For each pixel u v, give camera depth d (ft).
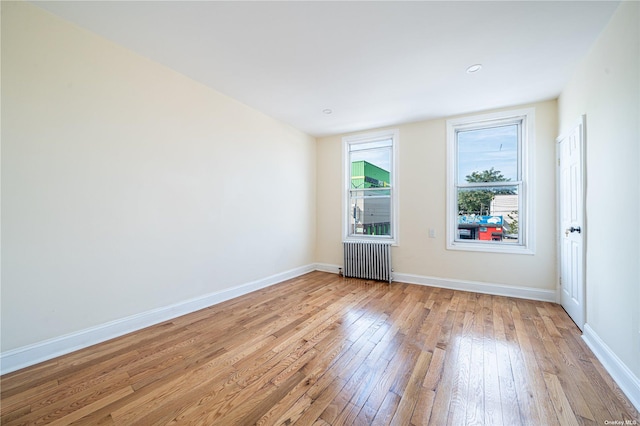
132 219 8.00
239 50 7.82
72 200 6.82
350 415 4.73
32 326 6.24
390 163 14.58
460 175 12.90
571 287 9.05
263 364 6.34
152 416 4.71
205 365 6.29
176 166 9.14
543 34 6.93
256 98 11.05
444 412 4.79
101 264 7.36
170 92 8.93
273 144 13.30
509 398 5.14
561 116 10.10
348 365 6.29
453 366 6.23
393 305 10.33
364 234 15.38
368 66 8.57
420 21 6.52
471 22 6.53
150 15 6.41
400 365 6.28
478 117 12.14
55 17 6.50
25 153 6.11
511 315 9.29
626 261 5.55
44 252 6.39
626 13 5.59
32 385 5.49
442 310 9.79
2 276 5.85
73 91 6.81
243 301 10.80
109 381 5.67
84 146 7.01
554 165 10.73
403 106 11.64
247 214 11.91
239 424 4.53
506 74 8.95
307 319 8.99
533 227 11.07
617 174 5.94
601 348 6.45
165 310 8.83
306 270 15.80
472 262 12.25
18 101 6.00
